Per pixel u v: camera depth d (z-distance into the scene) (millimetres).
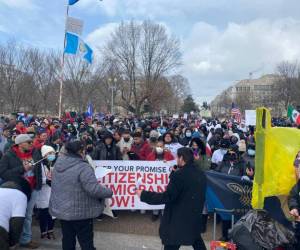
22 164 6555
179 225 5156
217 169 8266
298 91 58500
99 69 49062
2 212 4656
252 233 4926
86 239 5461
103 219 8586
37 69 43375
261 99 95500
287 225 5359
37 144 9031
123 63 59844
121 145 10500
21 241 6676
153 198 5152
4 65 40281
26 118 22703
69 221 5395
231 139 12516
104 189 5352
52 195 5492
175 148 10344
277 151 5273
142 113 62125
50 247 6852
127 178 8492
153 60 61156
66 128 16594
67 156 5473
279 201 5395
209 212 7660
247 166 7727
